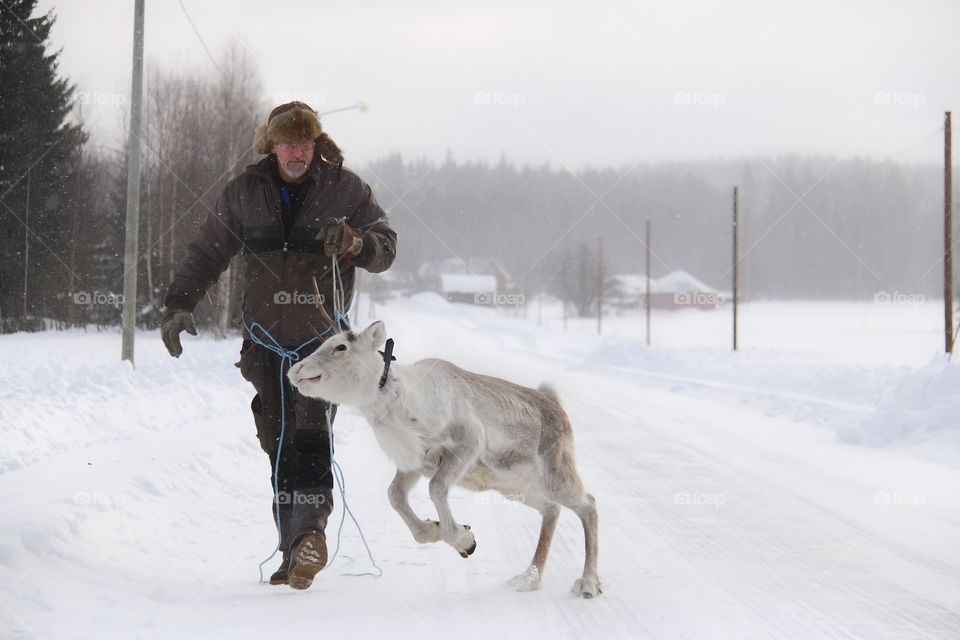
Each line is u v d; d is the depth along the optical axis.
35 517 5.59
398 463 5.54
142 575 5.40
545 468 5.80
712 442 13.01
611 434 13.90
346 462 10.84
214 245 5.70
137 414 11.70
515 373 26.81
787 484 9.70
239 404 14.25
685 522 7.84
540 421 5.85
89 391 12.47
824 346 39.69
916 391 13.64
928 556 6.61
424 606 5.22
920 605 5.34
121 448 9.30
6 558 4.88
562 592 5.65
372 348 5.29
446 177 158.50
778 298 135.00
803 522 7.83
